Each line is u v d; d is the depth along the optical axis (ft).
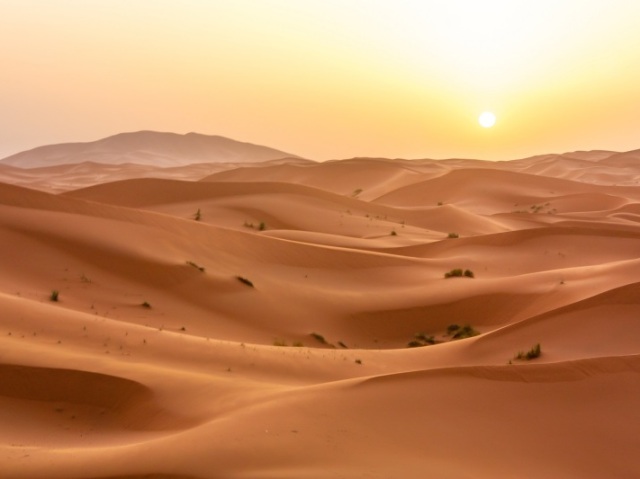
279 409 33.45
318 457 27.58
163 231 111.04
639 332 61.21
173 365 47.44
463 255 142.20
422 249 151.74
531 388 41.86
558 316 66.95
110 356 47.44
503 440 34.40
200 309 86.74
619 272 103.71
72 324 55.06
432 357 63.62
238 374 47.11
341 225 204.33
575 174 547.49
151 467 25.09
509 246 150.82
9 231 97.30
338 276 115.75
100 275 90.63
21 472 25.68
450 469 28.96
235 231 121.70
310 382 48.29
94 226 105.09
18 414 37.88
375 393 38.40
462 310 102.22
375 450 29.94
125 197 224.33
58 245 96.32
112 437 34.55
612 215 257.75
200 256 106.52
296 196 233.35
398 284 115.55
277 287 101.45
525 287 106.01
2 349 44.73
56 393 40.37
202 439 28.09
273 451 27.45
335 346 86.17
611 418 38.86
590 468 32.68
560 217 255.50
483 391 40.70
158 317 78.18
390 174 426.92
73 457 27.55
